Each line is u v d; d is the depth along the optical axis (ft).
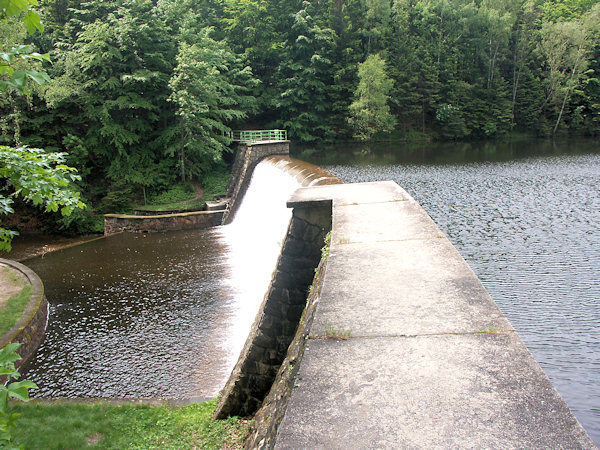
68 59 81.10
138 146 90.07
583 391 25.20
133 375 30.32
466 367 8.45
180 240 68.03
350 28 155.43
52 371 31.37
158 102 91.61
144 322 38.81
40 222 80.02
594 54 181.68
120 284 48.60
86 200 79.10
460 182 82.79
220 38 134.31
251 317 38.52
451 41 179.83
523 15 182.80
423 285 12.59
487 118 172.55
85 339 36.14
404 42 169.48
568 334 31.22
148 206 83.15
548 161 106.01
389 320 10.58
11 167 14.15
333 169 100.37
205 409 23.07
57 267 55.83
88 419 22.81
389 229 18.72
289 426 7.16
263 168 82.38
